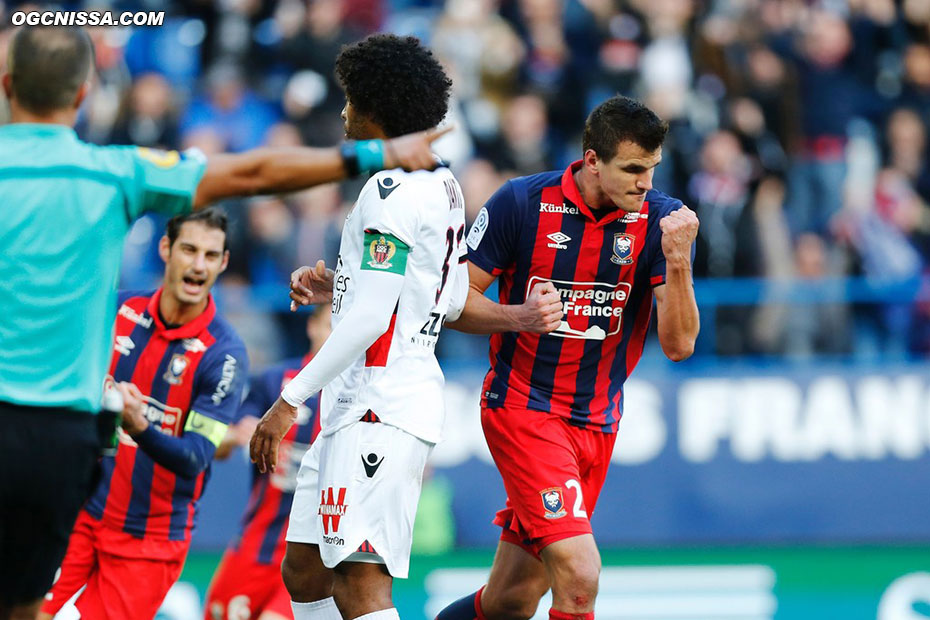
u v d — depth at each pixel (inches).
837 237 1331.2
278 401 533.3
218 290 1130.7
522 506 630.5
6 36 1330.0
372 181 539.2
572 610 609.6
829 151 1409.9
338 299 552.4
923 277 1285.7
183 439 676.1
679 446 1132.5
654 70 1422.2
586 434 648.4
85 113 1346.0
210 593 832.3
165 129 1348.4
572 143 1395.2
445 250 551.8
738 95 1398.9
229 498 1088.8
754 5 1477.6
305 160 431.5
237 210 1242.0
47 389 422.6
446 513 1101.1
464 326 608.7
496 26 1414.9
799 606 1125.7
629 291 640.4
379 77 536.4
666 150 1323.8
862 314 1171.9
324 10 1413.6
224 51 1428.4
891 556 1138.7
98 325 433.4
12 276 419.5
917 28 1501.0
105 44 1393.9
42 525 433.4
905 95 1466.5
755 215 1274.6
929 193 1406.3
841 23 1472.7
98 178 430.0
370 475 537.0
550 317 593.9
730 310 1168.2
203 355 710.5
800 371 1147.3
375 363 543.2
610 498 1122.7
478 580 1095.0
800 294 1168.8
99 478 456.4
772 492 1130.7
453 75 1390.3
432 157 433.4
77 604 706.8
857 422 1142.3
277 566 813.2
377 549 538.3
